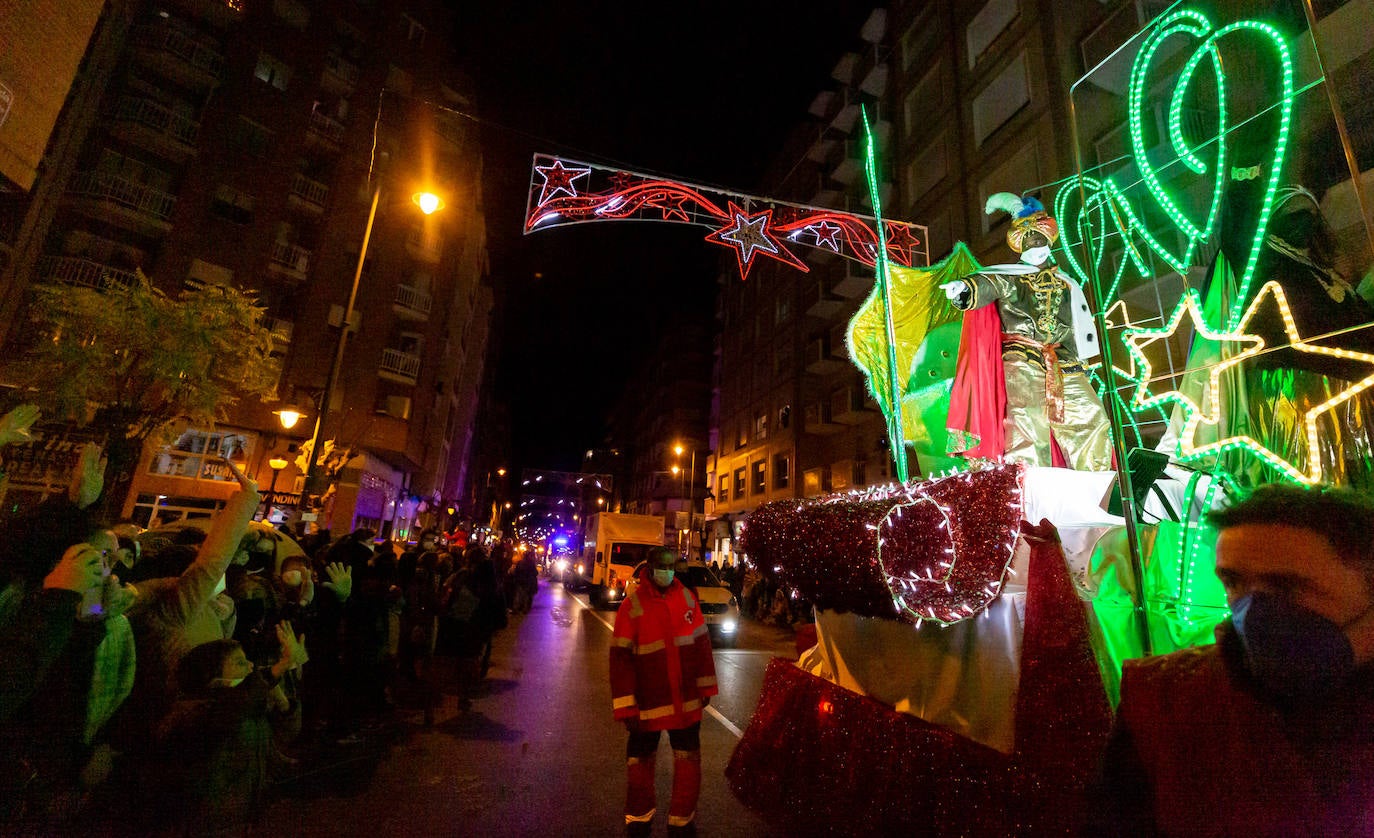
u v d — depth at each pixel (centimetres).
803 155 3117
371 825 391
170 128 2188
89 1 385
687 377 5519
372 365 2561
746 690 848
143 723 338
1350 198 439
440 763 514
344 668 561
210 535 376
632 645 395
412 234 2788
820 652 381
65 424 1422
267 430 2219
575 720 664
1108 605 298
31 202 1789
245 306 1112
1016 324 374
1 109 340
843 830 308
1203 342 353
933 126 2142
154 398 1170
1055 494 311
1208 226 337
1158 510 382
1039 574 265
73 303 979
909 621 287
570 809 429
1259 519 122
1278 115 306
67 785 289
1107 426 368
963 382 374
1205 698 126
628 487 8088
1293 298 292
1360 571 113
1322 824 106
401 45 2844
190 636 363
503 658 1022
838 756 324
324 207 2520
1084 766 229
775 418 3341
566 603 2194
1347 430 280
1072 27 1560
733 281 4216
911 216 2205
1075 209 928
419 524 3130
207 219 2238
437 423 3391
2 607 279
